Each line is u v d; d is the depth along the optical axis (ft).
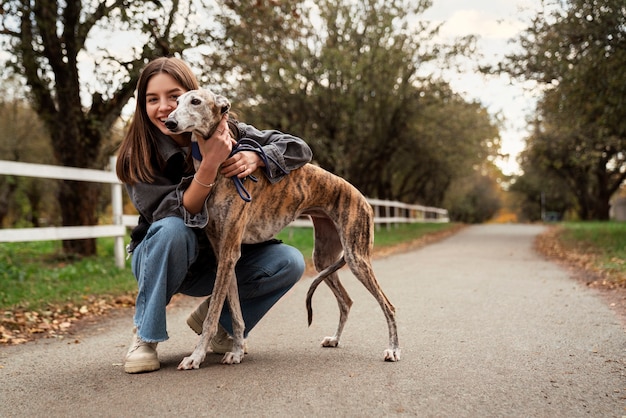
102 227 25.38
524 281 24.09
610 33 35.47
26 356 12.04
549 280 24.45
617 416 8.24
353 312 16.81
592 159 72.33
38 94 33.24
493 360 11.33
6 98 67.62
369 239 12.03
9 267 23.68
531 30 40.57
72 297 19.08
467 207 219.41
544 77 42.96
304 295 20.27
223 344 11.87
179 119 9.55
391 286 22.52
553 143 77.41
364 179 82.69
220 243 10.66
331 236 12.84
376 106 67.21
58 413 8.37
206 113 9.75
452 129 81.41
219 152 9.97
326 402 8.73
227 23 35.58
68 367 11.03
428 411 8.39
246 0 34.94
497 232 78.33
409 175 115.24
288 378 9.98
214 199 10.52
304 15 56.08
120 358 11.74
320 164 66.85
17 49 31.14
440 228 81.25
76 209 32.96
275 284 11.84
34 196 83.41
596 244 40.29
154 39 31.37
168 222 10.52
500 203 254.88
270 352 12.02
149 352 10.42
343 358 11.48
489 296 19.86
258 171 11.10
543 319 15.69
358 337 13.51
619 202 154.10
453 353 11.89
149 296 10.50
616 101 37.17
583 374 10.36
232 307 11.09
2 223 85.66
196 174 10.16
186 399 8.87
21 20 30.99
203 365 10.89
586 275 26.21
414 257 36.94
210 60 34.86
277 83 56.54
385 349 12.29
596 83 38.37
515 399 8.95
